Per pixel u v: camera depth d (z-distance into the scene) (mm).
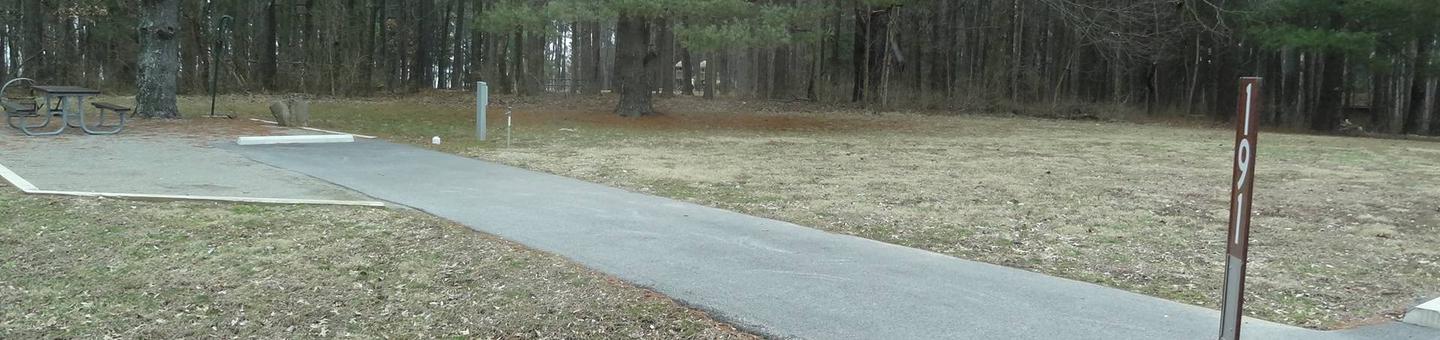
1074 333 5020
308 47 37656
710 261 6660
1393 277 6625
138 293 5664
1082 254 7363
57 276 6000
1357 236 8344
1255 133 3404
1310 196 11148
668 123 24281
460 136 18219
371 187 10203
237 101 28875
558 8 21703
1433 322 5273
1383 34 28766
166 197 8852
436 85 52031
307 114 19000
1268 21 30938
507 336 4930
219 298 5578
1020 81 38469
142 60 19250
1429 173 14180
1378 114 36312
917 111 35281
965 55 39906
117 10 35188
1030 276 6418
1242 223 3506
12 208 8117
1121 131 26078
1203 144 20531
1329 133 31047
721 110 31484
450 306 5445
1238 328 3561
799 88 44250
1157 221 9086
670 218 8570
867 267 6574
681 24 23078
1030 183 12172
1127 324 5215
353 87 36250
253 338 4898
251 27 37781
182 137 15250
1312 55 36750
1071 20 32875
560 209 8953
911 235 8086
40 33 36688
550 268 6312
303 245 6977
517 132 19953
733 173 12680
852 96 38281
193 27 34500
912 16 38406
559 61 52969
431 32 46812
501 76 41188
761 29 22141
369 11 40625
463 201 9312
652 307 5426
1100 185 12062
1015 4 38031
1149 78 37906
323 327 5070
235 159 12406
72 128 16094
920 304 5574
